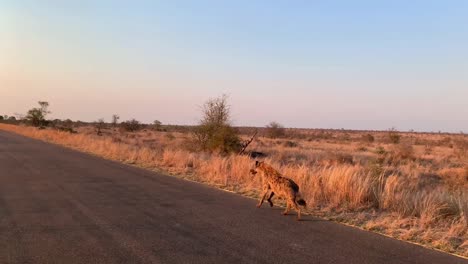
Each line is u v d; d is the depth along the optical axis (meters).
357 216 10.20
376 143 63.16
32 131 61.91
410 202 11.03
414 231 8.69
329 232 8.60
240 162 18.02
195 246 7.43
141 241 7.69
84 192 13.01
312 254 7.08
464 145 41.94
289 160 27.98
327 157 29.42
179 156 22.39
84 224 8.92
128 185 14.64
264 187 10.96
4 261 6.51
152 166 21.22
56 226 8.72
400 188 14.11
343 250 7.34
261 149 37.59
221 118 29.92
